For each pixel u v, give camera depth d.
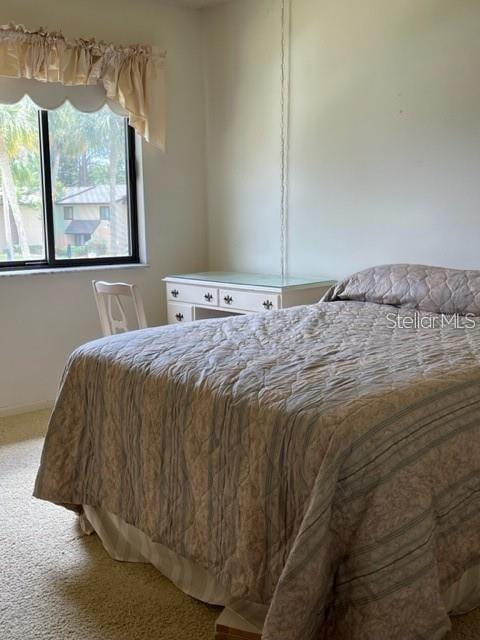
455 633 1.60
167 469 1.79
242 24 3.83
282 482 1.44
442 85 2.90
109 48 3.58
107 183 3.91
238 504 1.55
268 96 3.74
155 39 3.89
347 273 3.47
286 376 1.66
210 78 4.12
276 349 1.97
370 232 3.31
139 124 3.81
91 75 3.55
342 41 3.29
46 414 3.57
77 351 2.20
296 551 1.28
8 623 1.73
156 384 1.83
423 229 3.07
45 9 3.42
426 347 1.96
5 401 3.55
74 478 2.12
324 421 1.38
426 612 1.29
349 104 3.30
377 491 1.31
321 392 1.51
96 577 1.96
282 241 3.82
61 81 3.44
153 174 4.02
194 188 4.24
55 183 3.69
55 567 2.02
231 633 1.58
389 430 1.38
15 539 2.19
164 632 1.68
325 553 1.29
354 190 3.36
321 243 3.59
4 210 3.53
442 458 1.44
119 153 3.94
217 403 1.63
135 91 3.74
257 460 1.50
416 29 2.96
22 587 1.90
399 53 3.04
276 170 3.78
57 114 3.63
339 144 3.39
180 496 1.75
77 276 3.76
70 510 2.26
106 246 3.97
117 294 2.87
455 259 2.97
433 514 1.39
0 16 3.27
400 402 1.45
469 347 1.94
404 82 3.04
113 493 2.00
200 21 4.10
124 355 2.03
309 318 2.52
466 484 1.51
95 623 1.73
